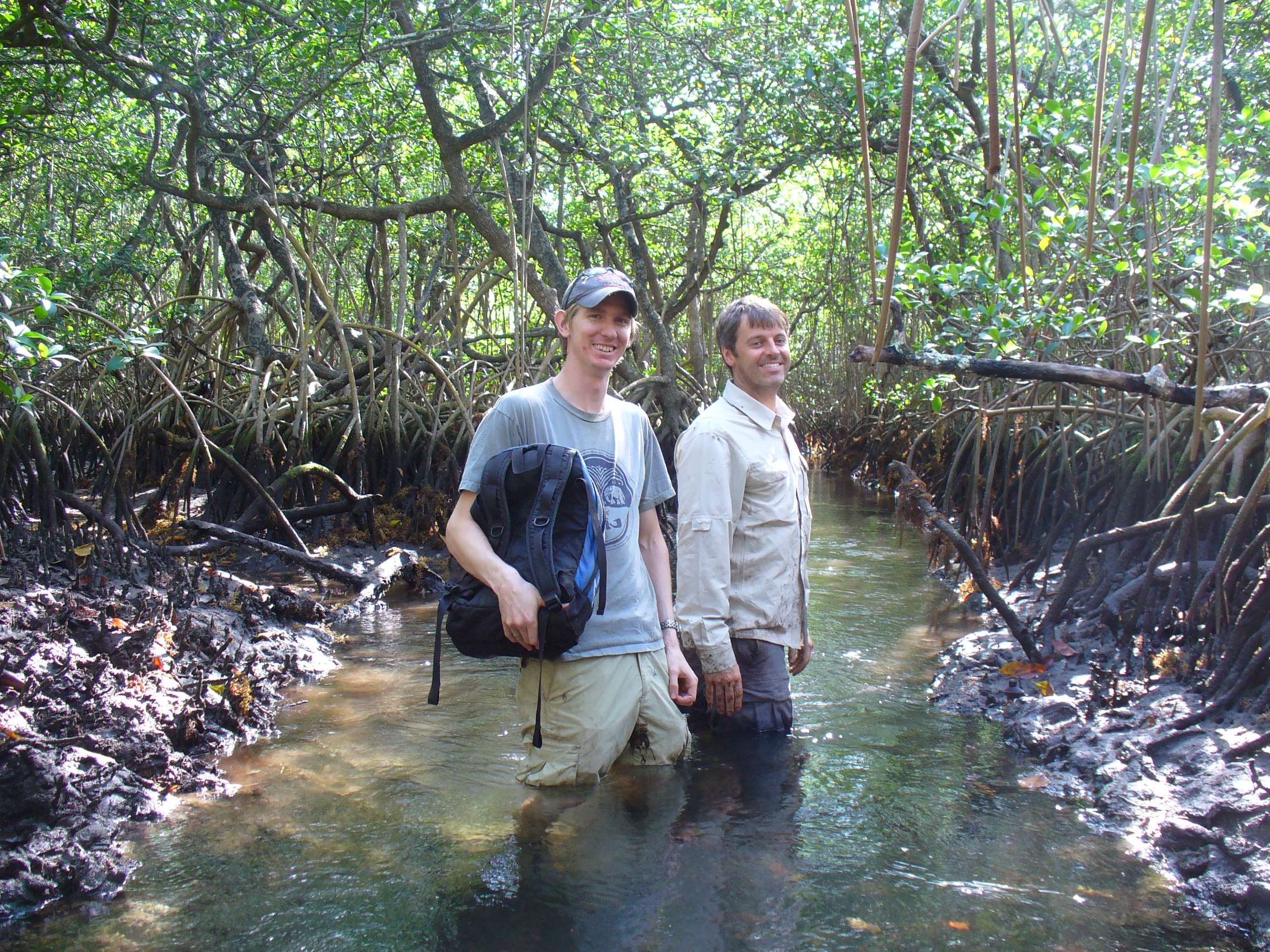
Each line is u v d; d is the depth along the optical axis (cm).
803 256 1645
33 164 930
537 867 245
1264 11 699
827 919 220
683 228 1295
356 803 285
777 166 902
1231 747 281
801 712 360
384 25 731
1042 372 285
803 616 343
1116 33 622
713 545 314
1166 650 356
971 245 825
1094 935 214
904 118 153
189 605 453
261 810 281
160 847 258
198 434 656
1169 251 445
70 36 640
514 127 830
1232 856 237
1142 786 278
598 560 255
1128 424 563
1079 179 523
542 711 282
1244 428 337
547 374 877
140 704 325
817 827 266
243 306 880
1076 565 411
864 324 1461
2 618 351
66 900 232
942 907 225
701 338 1281
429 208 841
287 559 589
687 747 308
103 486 746
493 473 255
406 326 1223
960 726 347
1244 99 723
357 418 771
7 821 256
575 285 277
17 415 541
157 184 761
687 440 323
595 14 693
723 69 856
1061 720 334
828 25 834
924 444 1067
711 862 246
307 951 210
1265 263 452
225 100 748
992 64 155
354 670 429
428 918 222
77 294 791
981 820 271
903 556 697
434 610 561
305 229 862
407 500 785
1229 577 339
